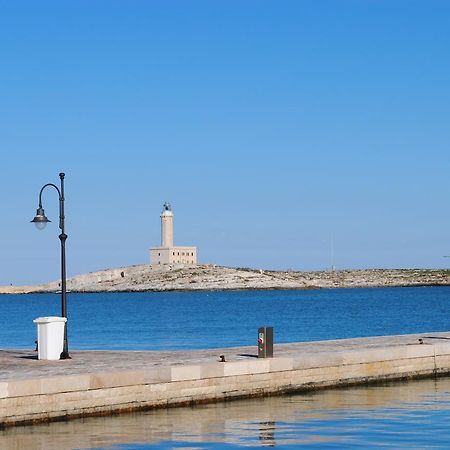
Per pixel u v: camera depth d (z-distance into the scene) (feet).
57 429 89.10
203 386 106.32
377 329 333.21
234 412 100.68
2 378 98.22
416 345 135.95
